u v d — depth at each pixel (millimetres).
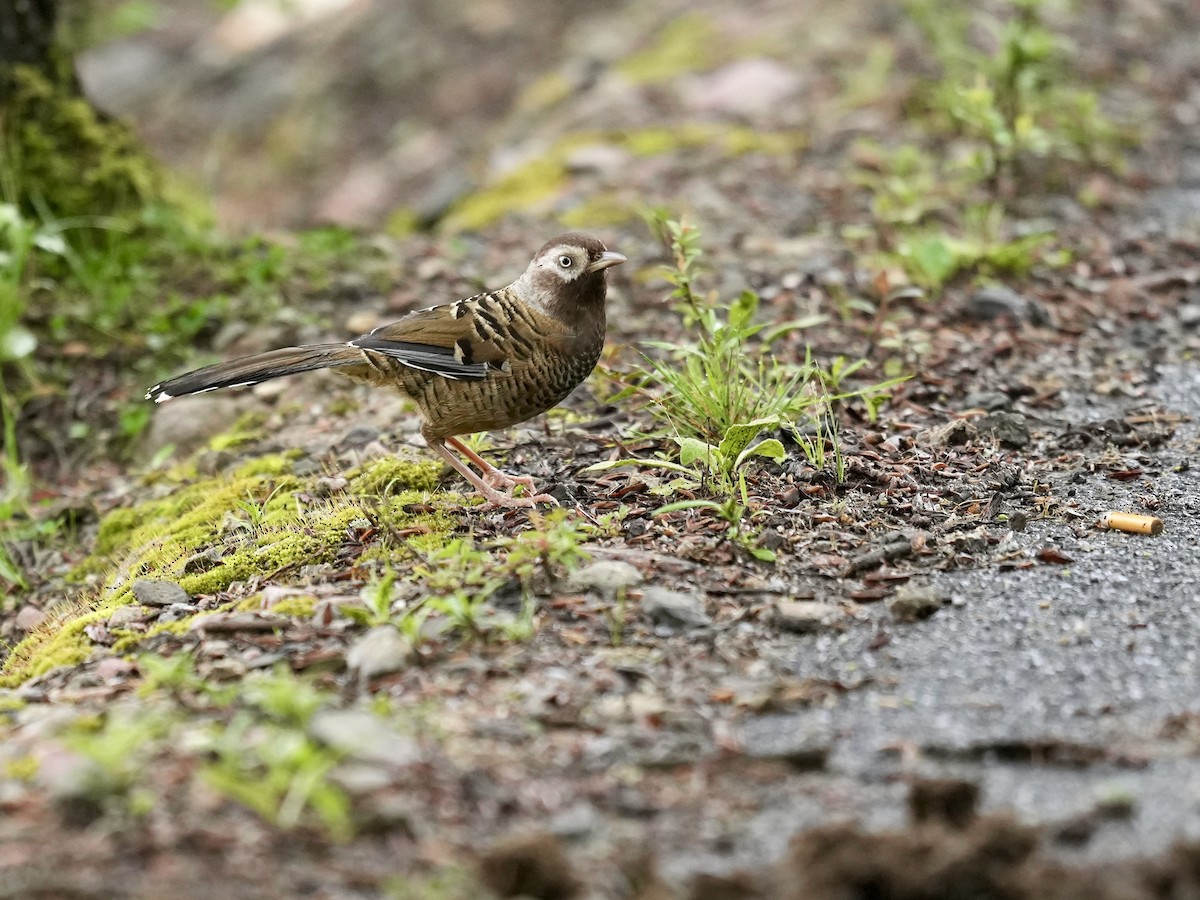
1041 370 13055
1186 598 8891
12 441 13258
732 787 7004
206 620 8844
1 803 6680
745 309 11891
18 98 16109
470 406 10406
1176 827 6539
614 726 7508
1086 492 10531
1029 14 17922
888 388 12516
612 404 12312
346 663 8203
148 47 32812
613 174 18859
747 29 24219
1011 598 8945
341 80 29672
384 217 24375
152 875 6117
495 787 6914
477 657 8227
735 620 8695
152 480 12844
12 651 10258
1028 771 7086
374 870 6234
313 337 14648
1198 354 13453
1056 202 17094
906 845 6066
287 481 11523
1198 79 21172
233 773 6805
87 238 16000
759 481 10516
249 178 28438
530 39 28938
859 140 18938
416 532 10086
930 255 14633
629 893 6164
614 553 9359
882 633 8555
